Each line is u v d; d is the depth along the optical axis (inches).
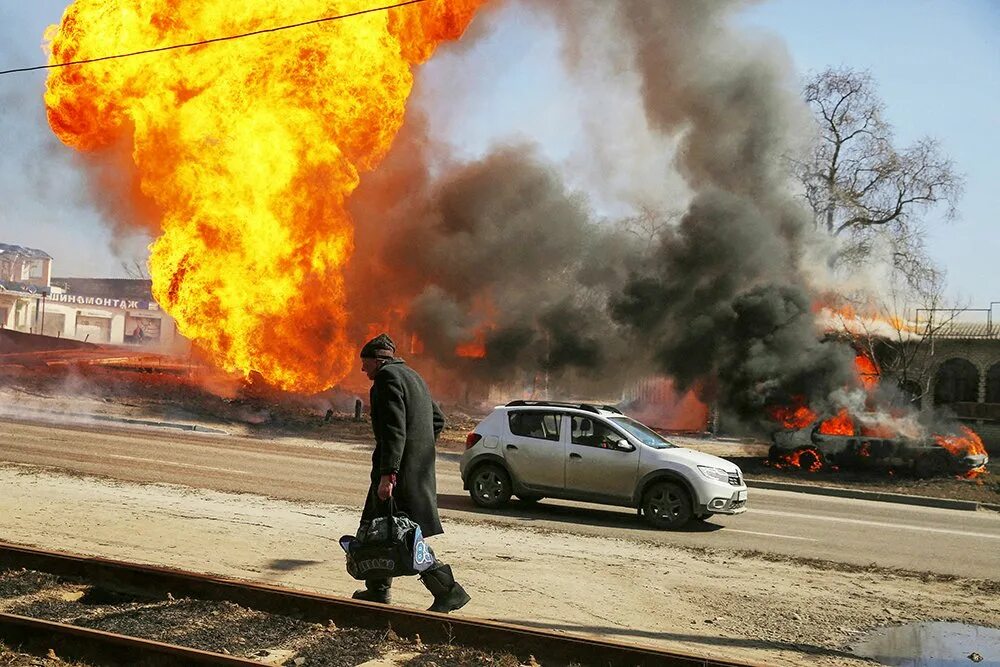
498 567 368.5
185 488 550.3
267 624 250.4
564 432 537.3
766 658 258.4
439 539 428.1
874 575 395.9
